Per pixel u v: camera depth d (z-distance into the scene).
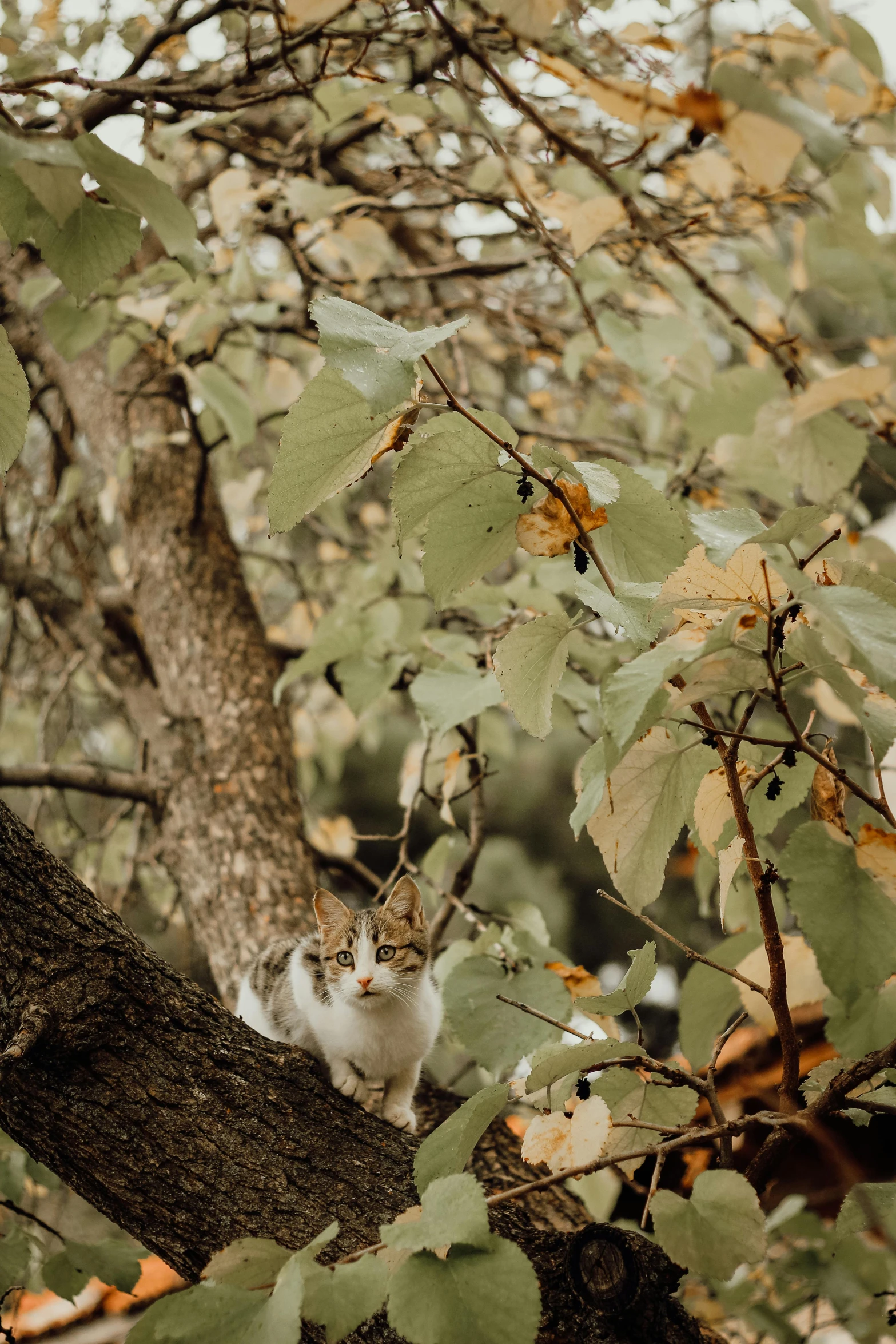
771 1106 2.86
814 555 1.30
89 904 1.73
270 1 2.13
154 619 3.48
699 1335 1.60
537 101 2.82
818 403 1.91
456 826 2.71
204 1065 1.69
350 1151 1.71
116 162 1.27
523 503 1.38
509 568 3.90
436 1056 3.03
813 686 3.09
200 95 2.04
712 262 3.41
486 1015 2.09
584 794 1.39
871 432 2.57
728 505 3.30
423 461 1.33
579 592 1.29
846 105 2.28
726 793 1.51
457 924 5.12
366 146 3.51
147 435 3.45
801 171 2.52
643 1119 1.64
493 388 4.39
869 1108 1.46
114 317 3.08
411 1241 1.10
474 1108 1.39
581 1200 2.56
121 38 2.73
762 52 2.39
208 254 1.42
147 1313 1.15
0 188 1.34
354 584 3.94
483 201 2.81
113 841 4.28
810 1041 2.90
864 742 3.19
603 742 1.46
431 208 2.90
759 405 2.72
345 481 1.32
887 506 5.16
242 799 3.15
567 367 3.12
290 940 2.81
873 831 1.22
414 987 2.53
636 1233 1.56
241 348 3.66
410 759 2.93
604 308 3.16
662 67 1.69
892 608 1.13
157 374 3.27
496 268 3.13
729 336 3.31
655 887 1.56
